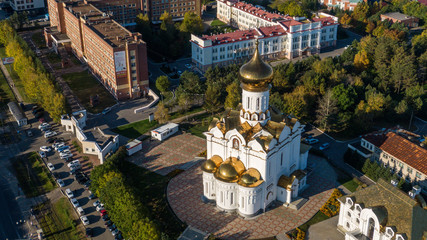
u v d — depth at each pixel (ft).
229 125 426.51
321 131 581.53
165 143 562.66
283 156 433.48
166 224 417.49
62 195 466.70
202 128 598.75
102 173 451.53
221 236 400.26
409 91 631.15
